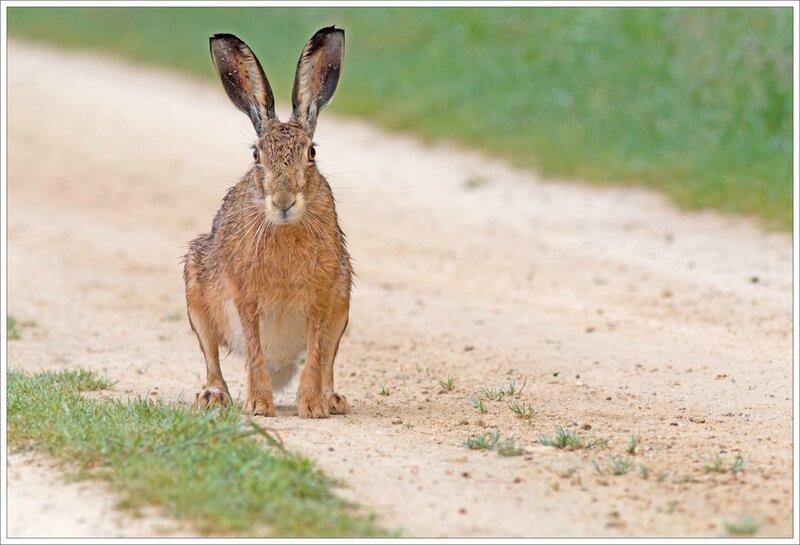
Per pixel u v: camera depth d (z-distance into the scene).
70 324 23.70
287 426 15.80
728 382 18.52
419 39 51.44
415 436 15.41
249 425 14.69
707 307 23.86
